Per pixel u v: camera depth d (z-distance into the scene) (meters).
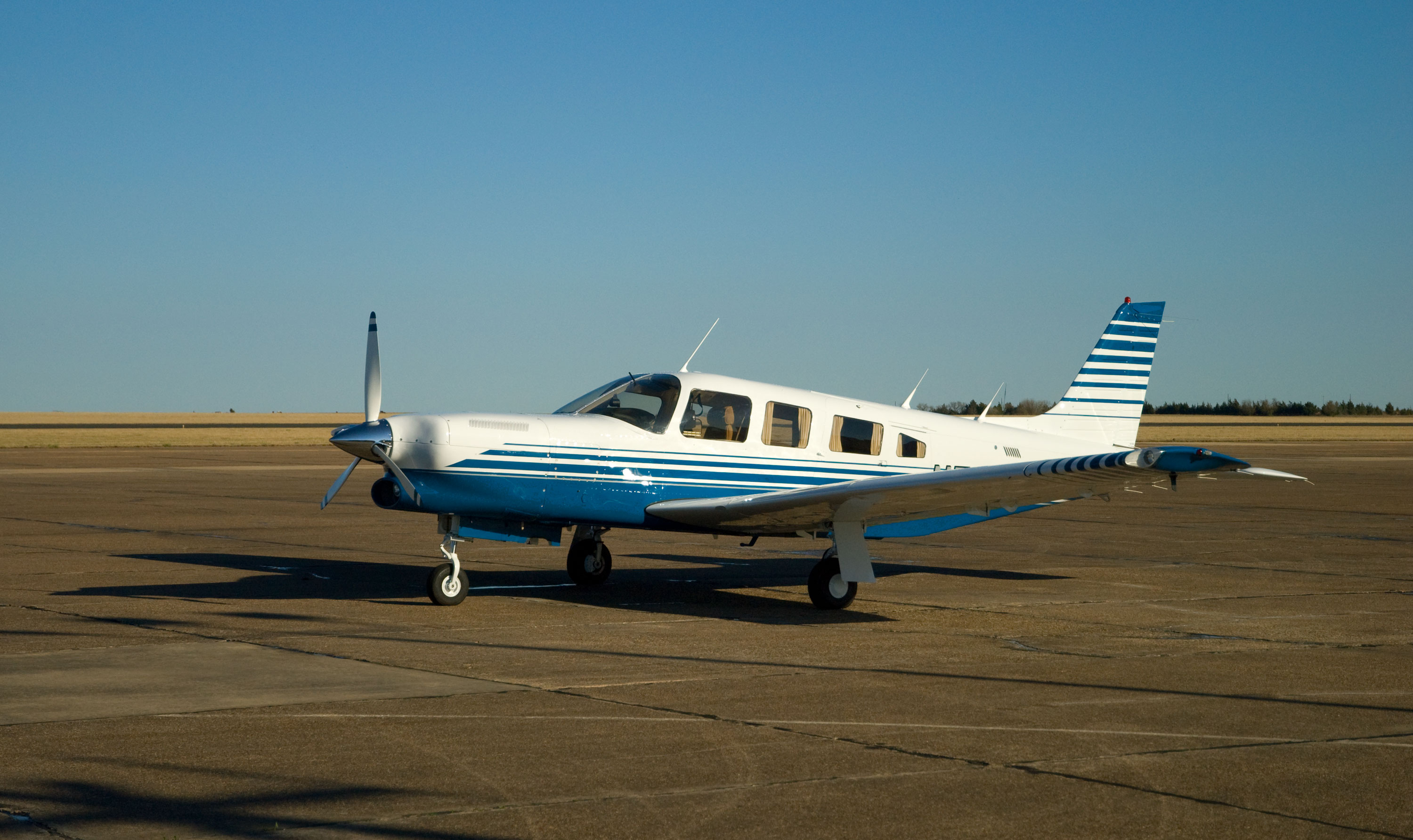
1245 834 4.09
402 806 4.27
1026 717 5.76
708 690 6.30
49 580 10.67
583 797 4.40
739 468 10.12
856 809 4.29
